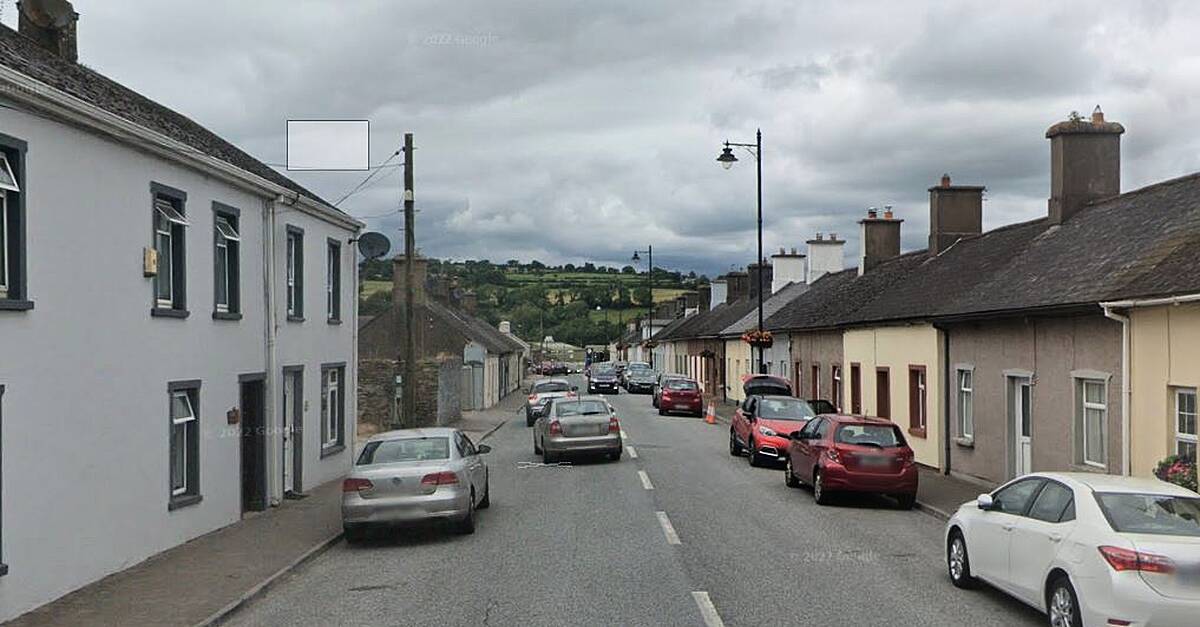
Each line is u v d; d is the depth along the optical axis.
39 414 10.73
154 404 13.55
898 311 25.67
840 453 17.70
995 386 19.94
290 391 19.50
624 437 33.28
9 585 10.06
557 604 10.40
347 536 14.76
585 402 26.30
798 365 38.81
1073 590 8.58
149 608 10.45
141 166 13.24
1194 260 13.91
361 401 33.75
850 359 30.52
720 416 44.62
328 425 22.28
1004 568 9.97
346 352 23.61
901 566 12.38
